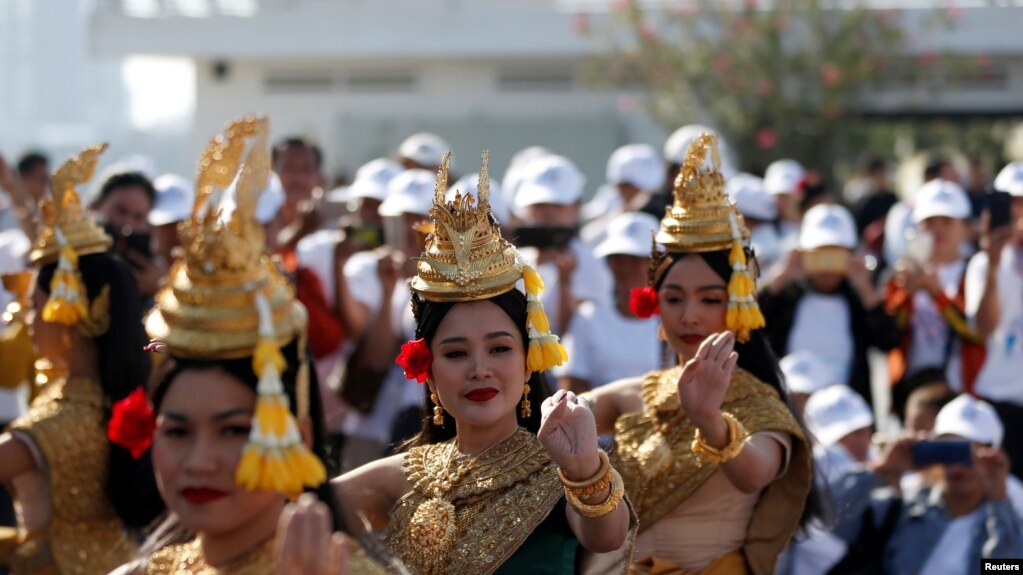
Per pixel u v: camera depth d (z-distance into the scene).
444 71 30.19
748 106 28.16
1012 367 13.45
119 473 7.81
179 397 4.84
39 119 52.88
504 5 29.77
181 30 29.19
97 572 7.74
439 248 6.48
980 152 37.69
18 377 10.82
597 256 12.48
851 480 10.38
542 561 6.22
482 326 6.37
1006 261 13.58
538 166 13.78
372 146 30.09
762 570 7.86
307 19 29.14
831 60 27.94
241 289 4.82
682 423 7.94
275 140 30.17
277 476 4.56
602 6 29.59
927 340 13.96
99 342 7.88
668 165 15.66
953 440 10.39
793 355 12.30
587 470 5.93
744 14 28.19
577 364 11.48
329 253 12.75
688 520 7.86
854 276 13.69
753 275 8.11
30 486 7.91
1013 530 10.17
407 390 11.95
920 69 28.50
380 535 6.41
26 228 12.28
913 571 10.16
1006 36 28.78
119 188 12.28
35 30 52.81
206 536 5.06
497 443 6.50
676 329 7.96
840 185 35.06
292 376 4.94
